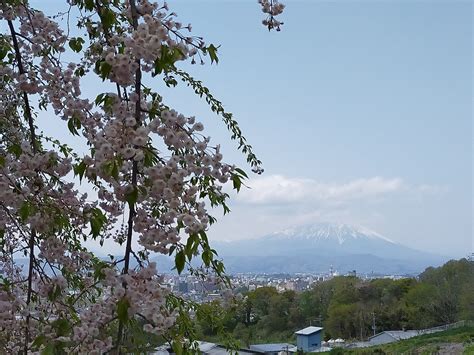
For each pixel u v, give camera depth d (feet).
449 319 195.11
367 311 197.98
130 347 8.89
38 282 10.29
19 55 11.94
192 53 9.99
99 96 9.05
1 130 14.11
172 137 9.12
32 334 10.06
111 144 8.43
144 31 8.62
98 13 10.58
